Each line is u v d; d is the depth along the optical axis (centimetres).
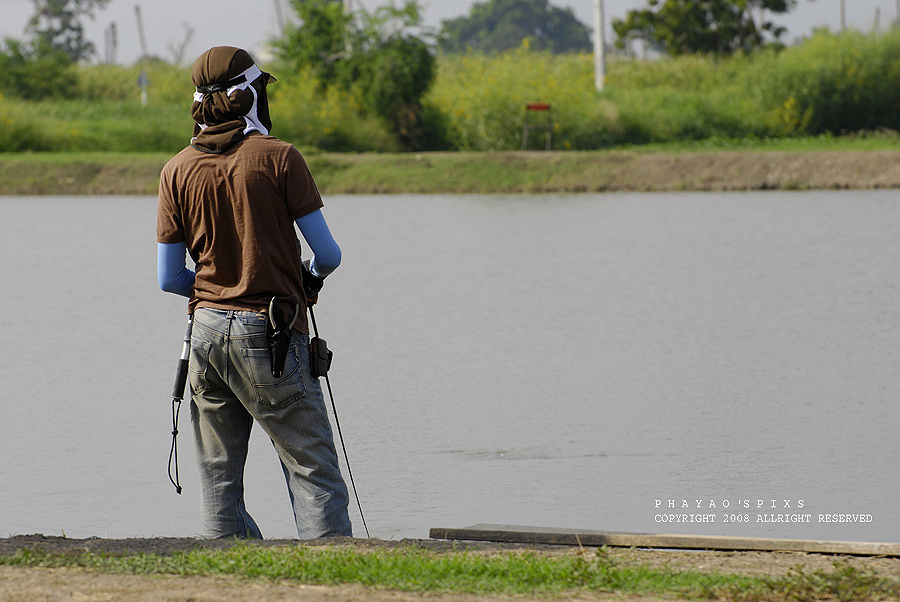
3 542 1695
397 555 1540
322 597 1337
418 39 13375
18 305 4919
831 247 6406
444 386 3384
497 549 1683
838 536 2055
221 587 1377
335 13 13362
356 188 10838
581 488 2391
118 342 4128
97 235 7494
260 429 3072
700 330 4200
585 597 1367
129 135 12600
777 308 4616
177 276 1841
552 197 10181
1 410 3145
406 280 5541
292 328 1778
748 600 1362
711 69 15838
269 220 1759
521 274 5684
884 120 14112
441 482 2458
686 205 9069
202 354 1795
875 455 2603
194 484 2492
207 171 1762
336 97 13062
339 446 2772
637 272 5697
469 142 13175
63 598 1323
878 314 4438
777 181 10369
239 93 1781
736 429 2855
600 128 13250
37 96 15188
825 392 3234
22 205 9681
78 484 2480
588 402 3166
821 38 14662
